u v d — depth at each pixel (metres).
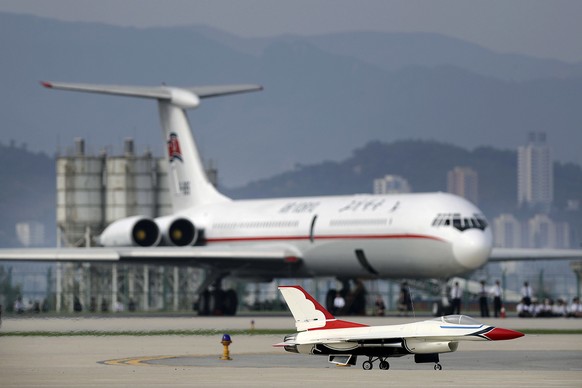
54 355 159.88
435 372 135.62
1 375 132.00
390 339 139.38
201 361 150.50
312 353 142.88
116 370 137.62
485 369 139.62
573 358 155.12
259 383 123.06
